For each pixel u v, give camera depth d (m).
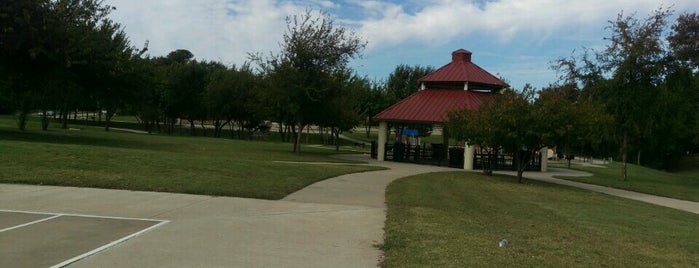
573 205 13.75
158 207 9.55
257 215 9.19
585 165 38.66
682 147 60.12
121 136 36.50
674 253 7.99
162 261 6.05
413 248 7.00
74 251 6.33
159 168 13.84
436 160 28.52
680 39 22.95
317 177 15.23
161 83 53.84
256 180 13.28
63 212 8.74
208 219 8.63
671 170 61.78
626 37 22.69
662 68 22.78
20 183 11.44
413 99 29.09
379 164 24.66
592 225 10.36
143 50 35.81
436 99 28.59
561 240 8.34
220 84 57.41
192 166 14.53
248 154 25.56
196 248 6.71
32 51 23.30
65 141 26.12
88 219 8.27
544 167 27.59
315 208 10.16
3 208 8.89
